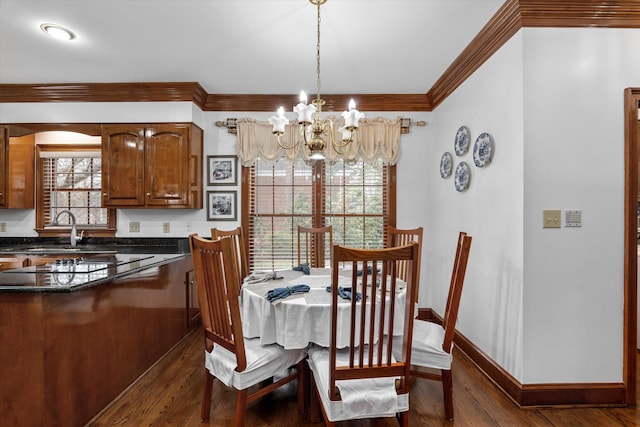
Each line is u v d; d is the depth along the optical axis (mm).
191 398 2090
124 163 3309
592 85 2020
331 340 1407
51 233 3678
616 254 2021
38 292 1567
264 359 1715
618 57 2023
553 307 2021
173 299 2873
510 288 2141
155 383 2271
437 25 2275
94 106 3326
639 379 2365
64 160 3764
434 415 1926
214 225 3645
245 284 2168
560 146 2014
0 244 3674
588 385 2014
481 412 1959
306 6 2066
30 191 3658
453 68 2863
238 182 3652
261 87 3369
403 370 1483
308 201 3715
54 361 1626
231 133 3648
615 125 2020
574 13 1983
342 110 3627
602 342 2020
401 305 1850
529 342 2018
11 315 1584
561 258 2021
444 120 3277
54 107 3316
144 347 2402
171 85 3238
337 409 1437
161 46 2551
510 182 2143
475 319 2600
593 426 1836
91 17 2158
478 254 2553
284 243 3697
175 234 3629
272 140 3582
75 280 1758
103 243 3650
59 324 1658
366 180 3715
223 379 1711
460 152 2832
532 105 2016
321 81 3221
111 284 2035
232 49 2602
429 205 3646
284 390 2215
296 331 1727
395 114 3658
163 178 3303
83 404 1797
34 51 2604
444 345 1859
